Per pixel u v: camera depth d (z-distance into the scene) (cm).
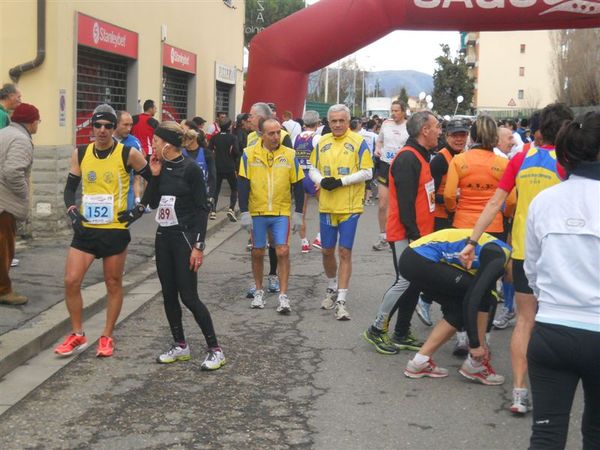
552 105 532
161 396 565
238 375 616
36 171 1139
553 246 351
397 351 681
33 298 774
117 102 1530
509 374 627
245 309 838
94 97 1409
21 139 724
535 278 375
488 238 579
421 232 676
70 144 1214
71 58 1214
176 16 1845
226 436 494
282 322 784
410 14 1598
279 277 845
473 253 560
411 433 504
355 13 1623
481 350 593
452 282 581
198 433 498
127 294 877
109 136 625
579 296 342
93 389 577
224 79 2406
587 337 339
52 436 491
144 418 523
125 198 639
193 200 615
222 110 2545
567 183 359
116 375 609
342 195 788
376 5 1606
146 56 1619
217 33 2305
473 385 599
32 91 1141
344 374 623
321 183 785
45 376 597
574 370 349
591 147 349
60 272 894
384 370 634
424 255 586
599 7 1527
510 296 759
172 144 610
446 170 709
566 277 345
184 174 612
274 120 800
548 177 520
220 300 880
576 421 525
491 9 1552
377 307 851
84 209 633
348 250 795
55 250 1033
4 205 720
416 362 611
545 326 349
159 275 629
